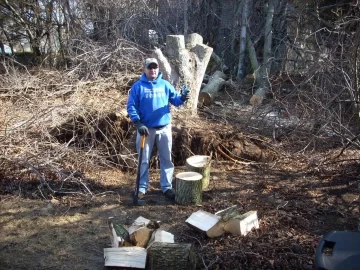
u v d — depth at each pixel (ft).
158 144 15.69
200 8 43.55
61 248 12.34
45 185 16.35
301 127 21.77
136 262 11.18
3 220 13.88
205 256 11.71
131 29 37.42
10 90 23.27
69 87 23.79
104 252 11.49
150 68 14.78
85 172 17.85
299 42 33.76
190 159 17.31
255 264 11.34
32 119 18.83
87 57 27.20
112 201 15.55
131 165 18.51
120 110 20.02
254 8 40.32
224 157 20.07
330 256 8.17
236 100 30.09
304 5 28.50
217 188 17.07
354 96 20.38
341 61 20.61
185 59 21.84
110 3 38.52
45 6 42.06
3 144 17.26
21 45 45.73
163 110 15.25
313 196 16.29
